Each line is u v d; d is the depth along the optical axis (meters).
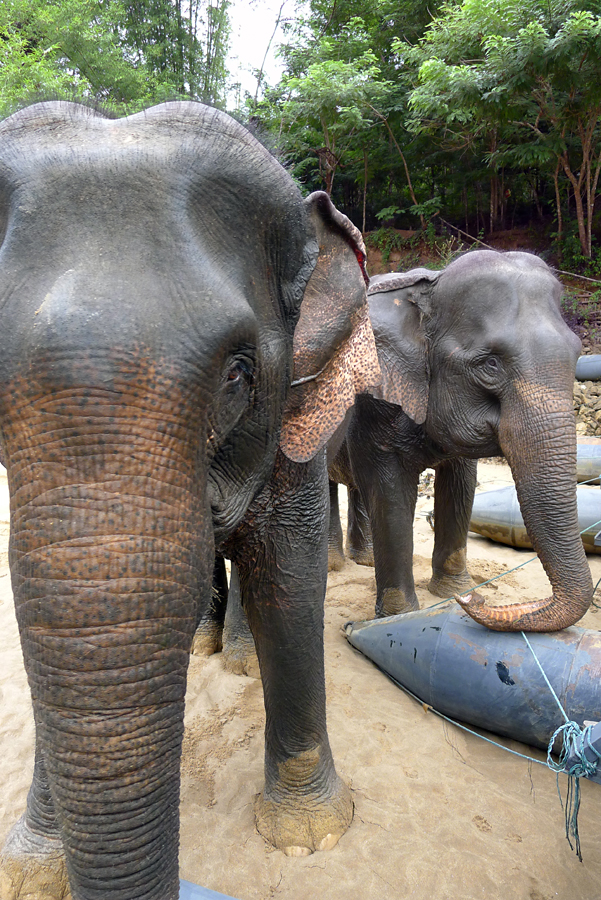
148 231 1.19
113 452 1.05
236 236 1.37
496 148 17.12
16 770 2.88
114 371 1.05
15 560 1.08
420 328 3.81
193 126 1.38
